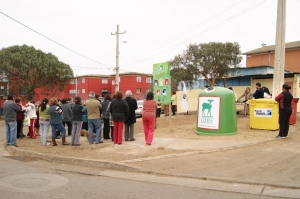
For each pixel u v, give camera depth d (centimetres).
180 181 574
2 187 543
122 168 678
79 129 976
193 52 2319
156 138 1027
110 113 1022
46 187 543
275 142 859
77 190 524
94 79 5644
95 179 602
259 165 646
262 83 2312
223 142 880
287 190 505
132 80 5406
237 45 2261
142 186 546
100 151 858
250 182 543
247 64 3738
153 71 1288
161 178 598
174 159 721
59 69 2848
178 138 999
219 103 996
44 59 2758
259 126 1075
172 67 2391
